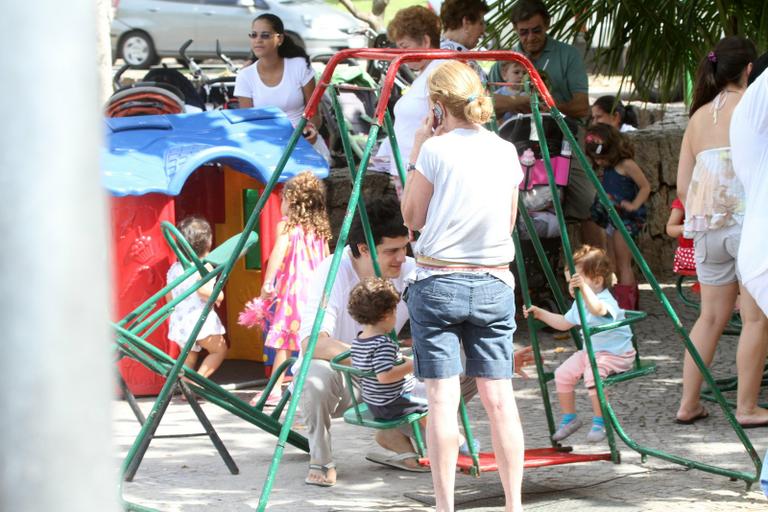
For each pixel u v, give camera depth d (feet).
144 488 20.02
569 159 31.27
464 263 16.44
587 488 19.66
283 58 33.88
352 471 21.09
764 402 24.90
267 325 27.94
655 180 39.52
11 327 4.68
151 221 26.68
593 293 21.25
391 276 20.42
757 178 18.29
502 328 16.93
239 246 18.54
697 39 33.55
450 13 29.32
